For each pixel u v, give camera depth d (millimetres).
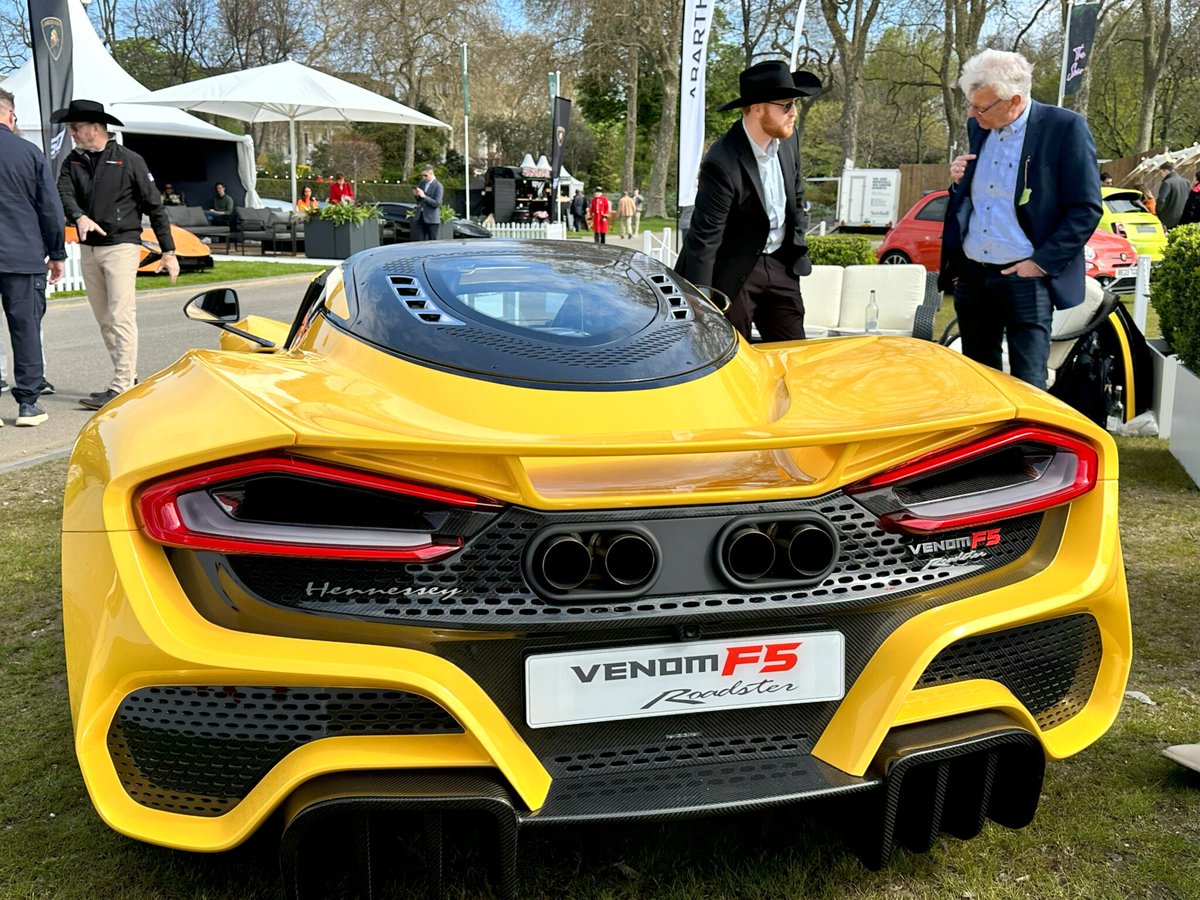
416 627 1615
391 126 55406
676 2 41281
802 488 1712
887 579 1789
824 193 35906
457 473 1614
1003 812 1929
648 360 2158
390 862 1950
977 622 1771
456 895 1865
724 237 4523
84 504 1758
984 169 4238
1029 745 1795
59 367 7781
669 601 1684
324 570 1612
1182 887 1872
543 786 1640
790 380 2246
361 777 1593
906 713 1741
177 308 11711
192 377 1949
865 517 1782
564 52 41719
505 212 34406
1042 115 4062
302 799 1581
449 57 50938
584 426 1904
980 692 1803
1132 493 4500
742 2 40625
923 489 1836
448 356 2088
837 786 1685
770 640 1723
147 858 1978
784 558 1704
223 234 21047
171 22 51875
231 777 1615
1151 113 36562
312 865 1755
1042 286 4188
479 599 1641
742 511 1719
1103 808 2131
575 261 2711
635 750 1709
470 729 1572
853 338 2621
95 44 20266
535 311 2326
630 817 1617
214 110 21891
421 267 2564
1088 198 3967
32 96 17875
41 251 5785
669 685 1697
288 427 1570
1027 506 1839
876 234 26109
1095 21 16328
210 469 1562
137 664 1569
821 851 2008
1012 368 4367
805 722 1773
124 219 6254
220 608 1593
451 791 1572
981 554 1859
